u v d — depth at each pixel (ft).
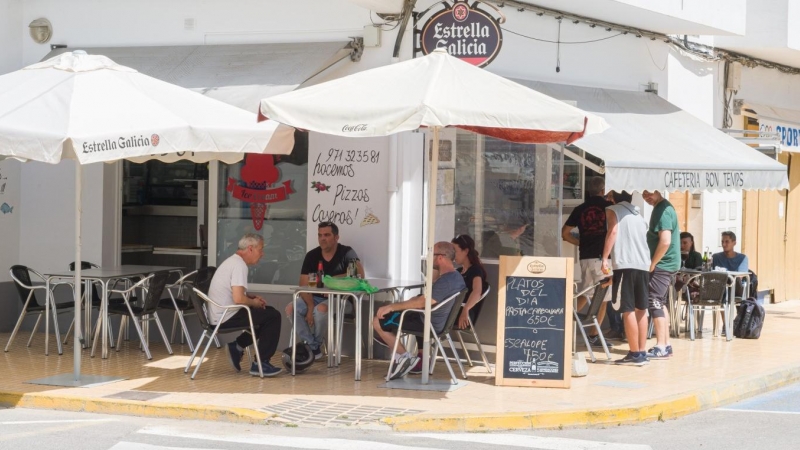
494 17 47.52
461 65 37.55
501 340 39.60
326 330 45.80
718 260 58.08
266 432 32.65
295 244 49.52
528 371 39.42
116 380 40.01
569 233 50.72
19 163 53.06
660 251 46.24
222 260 50.93
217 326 40.63
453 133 47.34
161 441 31.09
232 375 41.50
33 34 52.54
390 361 42.39
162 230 55.16
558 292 39.45
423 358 39.29
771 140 59.16
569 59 52.95
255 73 45.83
